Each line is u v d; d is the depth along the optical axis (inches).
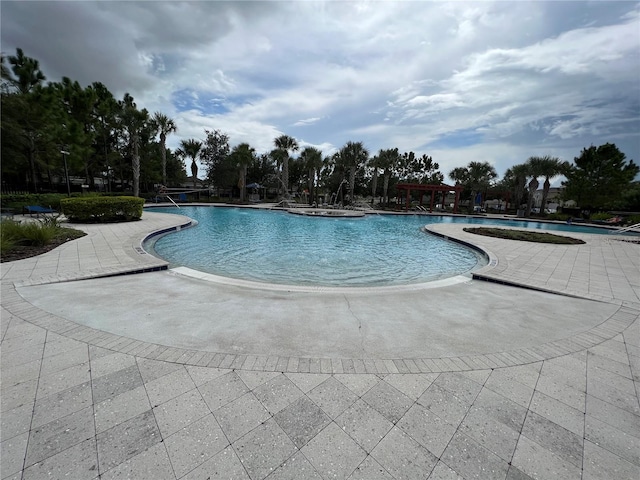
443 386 82.9
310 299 154.3
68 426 63.4
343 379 84.4
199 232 442.3
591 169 968.9
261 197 1513.3
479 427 67.5
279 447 60.2
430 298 164.1
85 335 105.5
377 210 1018.1
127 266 202.4
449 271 268.4
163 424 64.9
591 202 991.0
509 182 1273.4
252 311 134.3
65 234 314.5
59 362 87.9
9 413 66.3
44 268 194.7
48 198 589.6
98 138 961.5
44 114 619.5
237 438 62.0
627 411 74.9
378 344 106.4
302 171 1485.0
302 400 74.9
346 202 1433.3
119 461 55.4
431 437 64.1
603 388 84.6
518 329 124.9
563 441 64.2
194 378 82.4
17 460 54.6
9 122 573.6
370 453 59.5
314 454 58.9
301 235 453.7
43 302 137.2
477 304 156.6
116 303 138.9
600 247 378.9
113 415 67.0
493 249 339.3
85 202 438.3
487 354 101.9
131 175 1170.0
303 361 92.9
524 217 976.3
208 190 1322.6
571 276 223.6
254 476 53.6
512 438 64.6
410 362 94.8
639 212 934.4
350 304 148.7
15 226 261.9
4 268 192.9
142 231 372.2
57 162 729.0
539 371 92.6
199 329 113.5
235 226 532.4
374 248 366.9
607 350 108.2
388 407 73.4
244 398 74.7
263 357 94.4
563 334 121.3
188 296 152.7
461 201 1713.8
